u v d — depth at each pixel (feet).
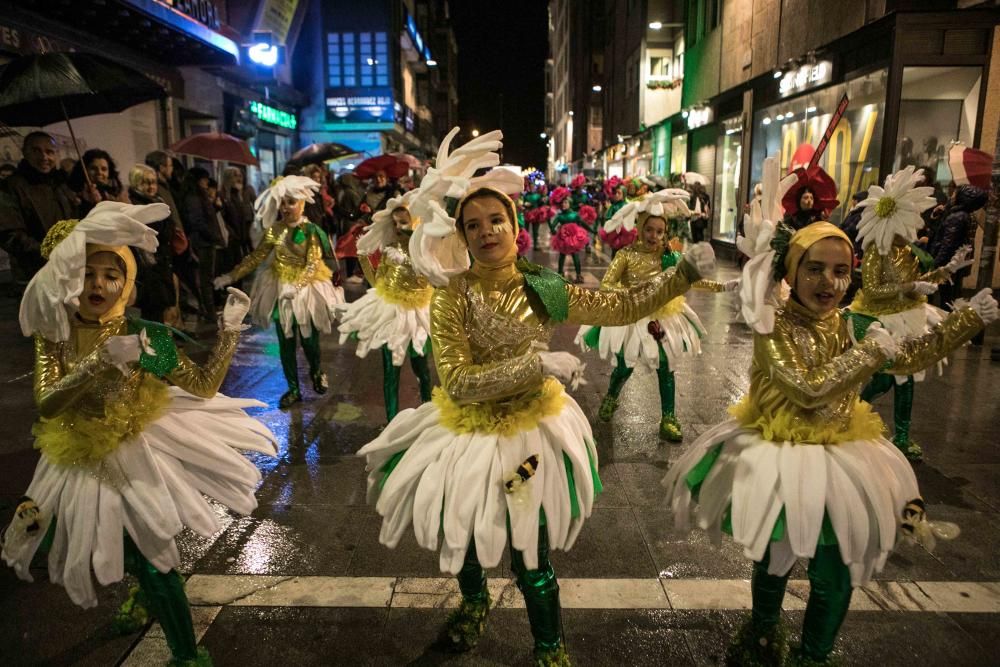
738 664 8.73
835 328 7.89
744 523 7.44
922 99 34.53
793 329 7.72
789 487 7.30
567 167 201.16
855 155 38.29
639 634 9.48
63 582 7.59
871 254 14.32
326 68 102.12
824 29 41.81
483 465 7.64
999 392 20.58
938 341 7.75
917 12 33.32
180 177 29.71
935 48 33.71
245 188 38.81
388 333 15.39
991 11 33.04
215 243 28.81
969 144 34.71
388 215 15.37
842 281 7.51
